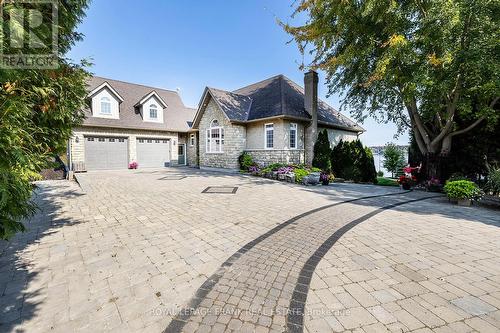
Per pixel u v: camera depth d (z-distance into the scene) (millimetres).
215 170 17703
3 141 2758
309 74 16359
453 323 2324
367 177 15695
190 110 24375
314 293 2807
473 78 9078
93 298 2660
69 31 4602
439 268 3457
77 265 3400
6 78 2889
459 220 5957
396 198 8883
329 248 4109
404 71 9875
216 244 4188
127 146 18766
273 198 8203
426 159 11742
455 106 10195
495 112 9914
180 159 22750
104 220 5535
